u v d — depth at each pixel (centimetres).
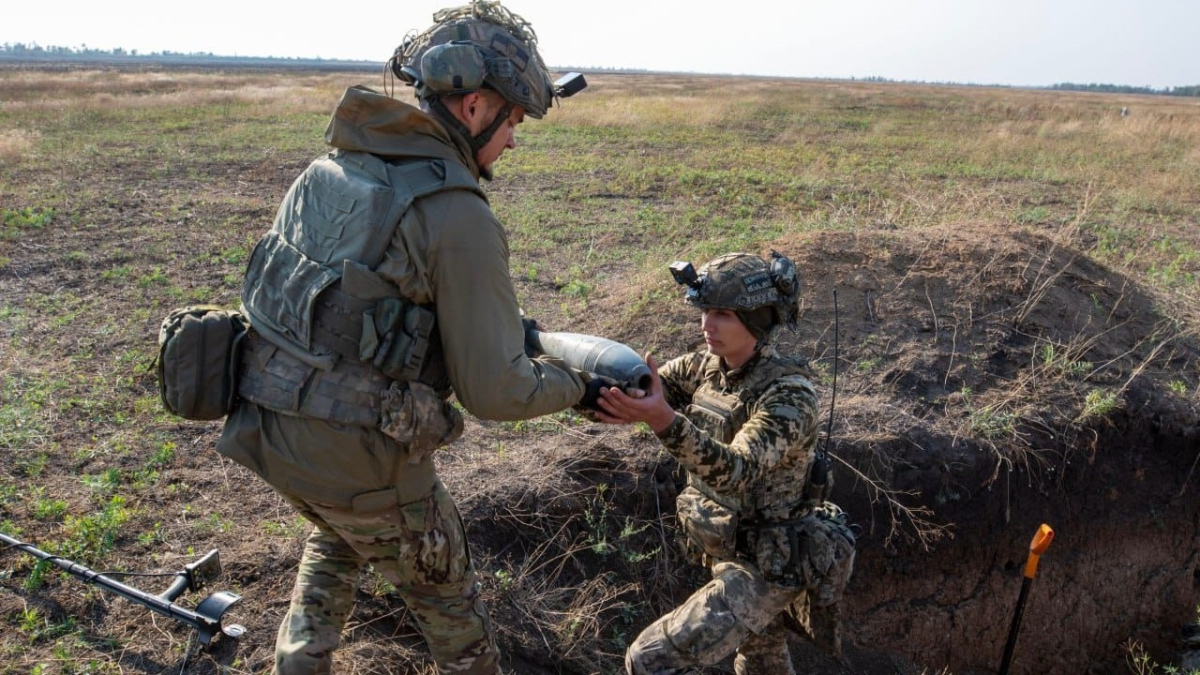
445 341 206
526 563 377
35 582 323
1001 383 519
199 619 291
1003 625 484
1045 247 643
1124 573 507
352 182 207
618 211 1012
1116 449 505
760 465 244
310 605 242
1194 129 2139
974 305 571
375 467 212
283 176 1274
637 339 556
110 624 310
